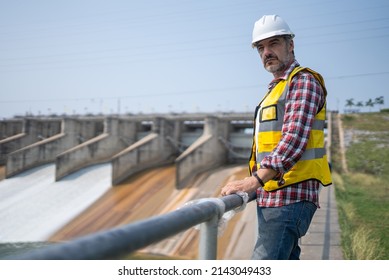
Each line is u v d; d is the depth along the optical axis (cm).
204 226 283
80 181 4628
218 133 4650
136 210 3691
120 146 5503
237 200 329
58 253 138
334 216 1397
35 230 3603
